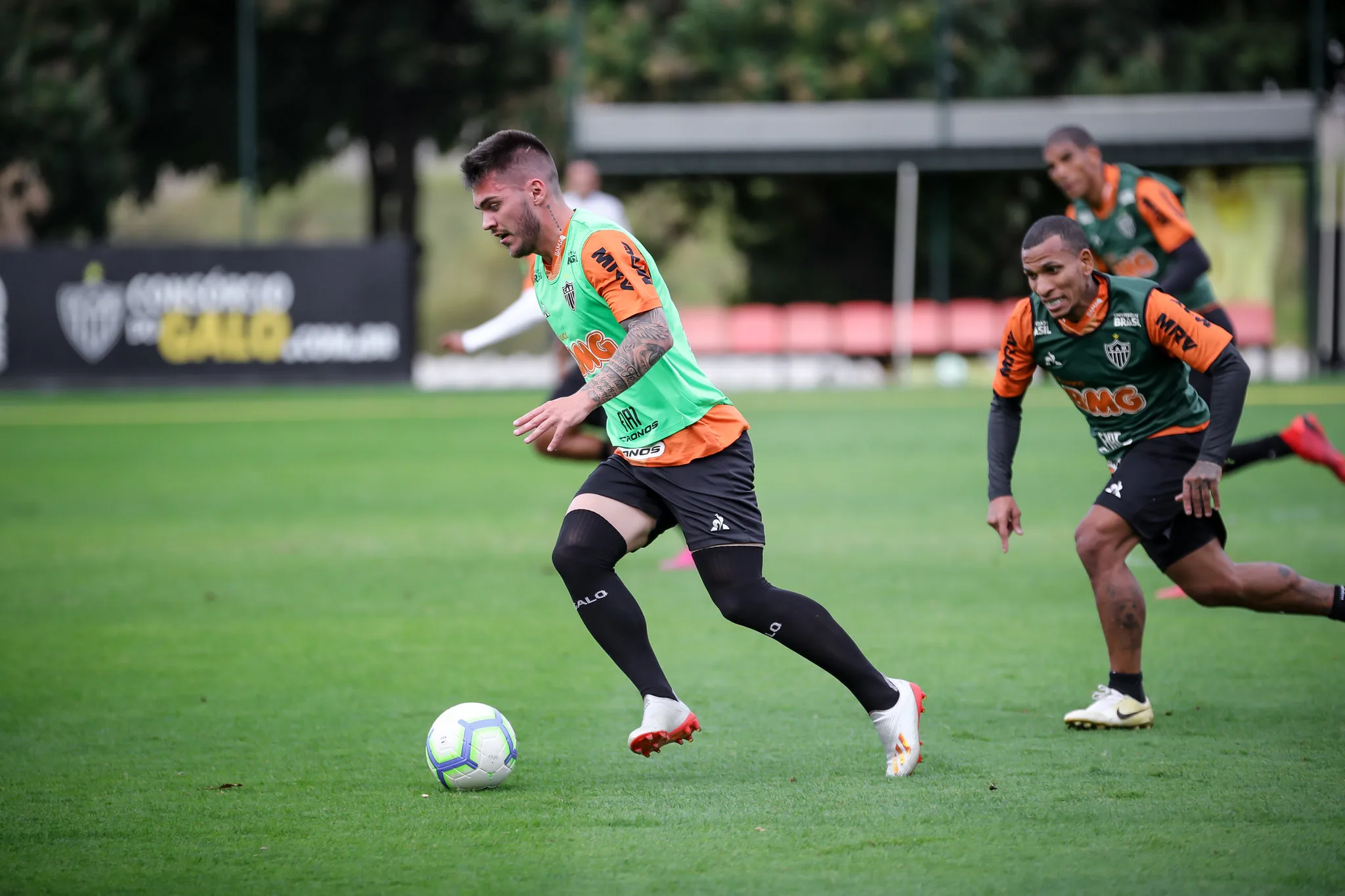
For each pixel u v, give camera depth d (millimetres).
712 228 112188
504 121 110625
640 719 18516
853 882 12227
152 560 31906
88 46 102312
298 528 36500
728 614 15641
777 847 13172
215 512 39562
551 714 18797
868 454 51625
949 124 91750
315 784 15594
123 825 14133
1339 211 93812
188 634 24203
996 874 12391
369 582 29078
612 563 15922
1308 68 104125
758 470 47188
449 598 27375
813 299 108375
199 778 15867
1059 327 17719
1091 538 17719
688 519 15602
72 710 19156
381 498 42344
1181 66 103750
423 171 120500
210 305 82125
